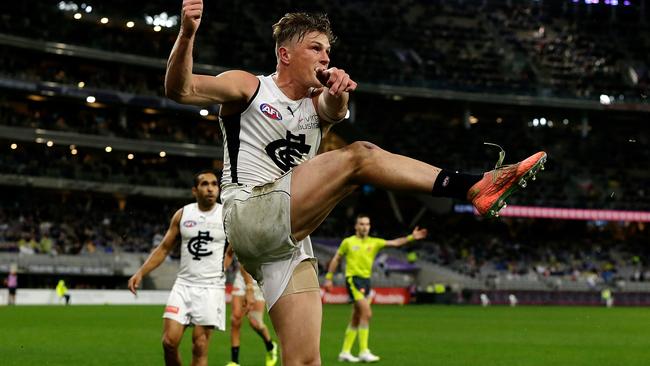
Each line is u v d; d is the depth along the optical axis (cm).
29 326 2439
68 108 5619
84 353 1628
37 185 5103
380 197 6425
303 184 527
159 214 5659
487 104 6588
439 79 6594
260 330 1378
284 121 568
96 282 4844
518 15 7488
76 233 5044
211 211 1055
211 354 1667
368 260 1576
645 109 6531
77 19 5641
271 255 546
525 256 6141
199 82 530
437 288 5103
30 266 4488
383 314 3741
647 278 5975
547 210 6003
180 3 5978
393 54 6731
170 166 5984
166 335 1016
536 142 6675
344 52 6569
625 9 7581
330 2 6981
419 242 6034
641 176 6606
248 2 6631
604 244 6412
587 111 6700
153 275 4822
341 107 569
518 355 1709
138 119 5897
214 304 1033
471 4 7450
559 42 7244
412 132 6481
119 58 5481
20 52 5391
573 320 3331
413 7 7312
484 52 7050
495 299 5441
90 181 5297
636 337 2333
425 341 2097
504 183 509
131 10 5819
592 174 6519
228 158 576
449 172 519
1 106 5075
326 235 5872
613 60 7169
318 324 556
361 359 1539
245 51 6225
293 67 573
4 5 5388
